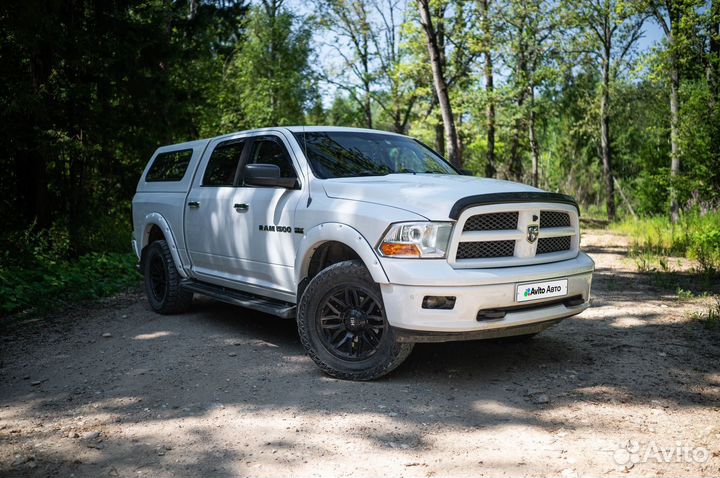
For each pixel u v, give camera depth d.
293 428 3.25
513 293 3.72
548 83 25.55
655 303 6.56
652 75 18.00
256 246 4.96
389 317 3.72
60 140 10.02
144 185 7.04
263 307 4.73
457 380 4.00
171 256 6.33
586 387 3.82
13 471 2.82
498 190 3.97
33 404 3.77
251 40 30.06
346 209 4.07
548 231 4.06
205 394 3.84
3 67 9.84
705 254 9.99
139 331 5.68
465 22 22.62
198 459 2.90
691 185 12.03
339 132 5.14
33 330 5.89
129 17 11.57
